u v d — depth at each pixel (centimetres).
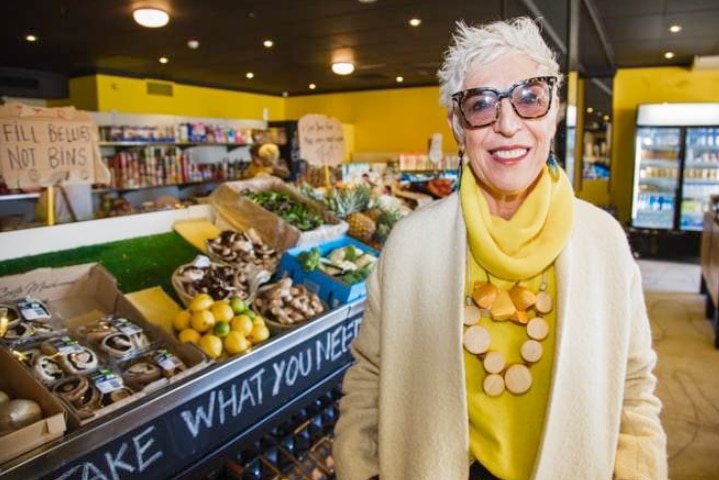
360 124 1092
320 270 226
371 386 107
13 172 195
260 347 170
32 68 763
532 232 85
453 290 89
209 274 201
